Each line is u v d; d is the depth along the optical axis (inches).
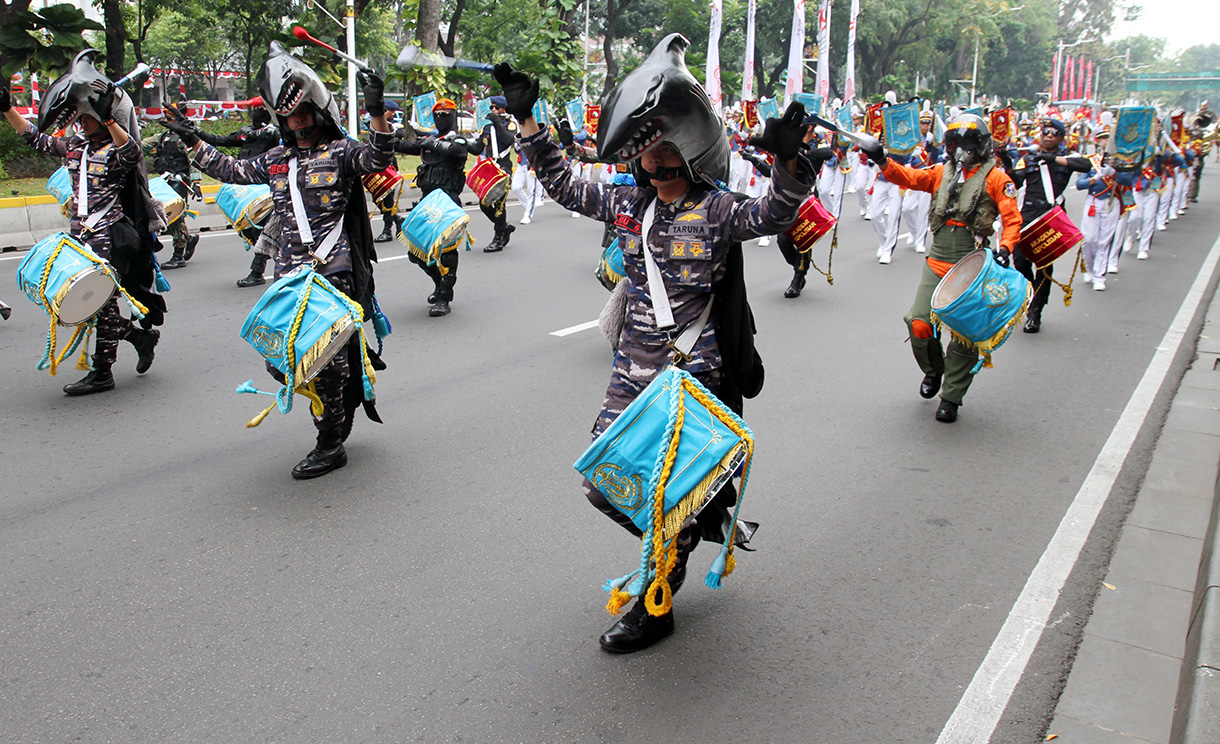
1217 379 262.5
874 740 112.3
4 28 627.8
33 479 186.4
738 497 119.3
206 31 1521.9
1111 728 113.9
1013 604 143.3
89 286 219.9
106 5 796.0
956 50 2397.9
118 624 135.6
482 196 349.4
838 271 444.5
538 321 327.6
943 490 186.7
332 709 117.2
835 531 168.1
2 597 142.5
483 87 984.3
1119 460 202.8
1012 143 343.0
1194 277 430.0
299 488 183.6
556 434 215.2
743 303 124.3
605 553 158.6
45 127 226.1
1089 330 324.8
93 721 114.3
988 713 117.3
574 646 131.5
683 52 117.0
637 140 110.8
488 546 160.6
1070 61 2748.5
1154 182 472.1
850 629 136.3
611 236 309.6
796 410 235.1
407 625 136.3
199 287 376.5
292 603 141.8
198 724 114.0
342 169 183.2
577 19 1628.9
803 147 107.8
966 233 223.9
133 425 217.8
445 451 203.9
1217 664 115.0
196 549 158.4
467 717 116.0
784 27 1748.3
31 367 262.5
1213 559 144.6
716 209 117.2
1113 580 150.3
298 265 185.3
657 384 112.3
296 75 174.9
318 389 184.5
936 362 237.0
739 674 125.2
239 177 191.0
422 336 304.7
